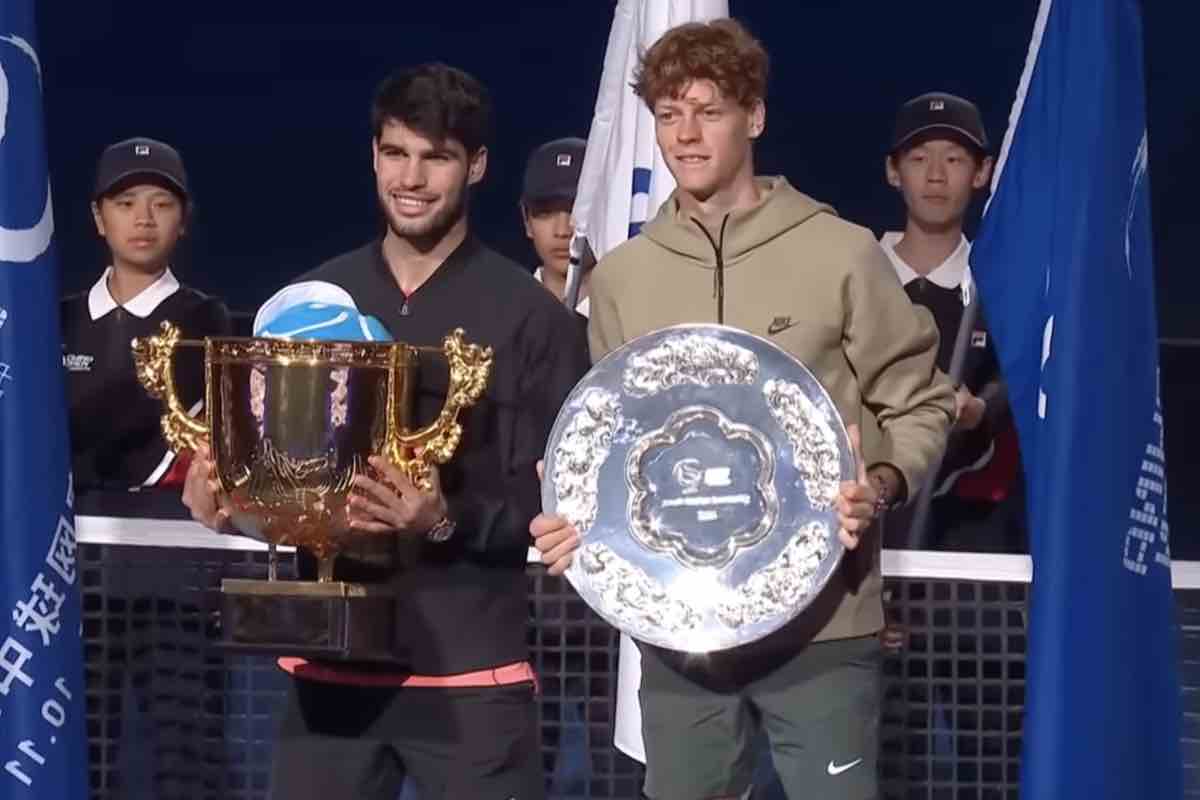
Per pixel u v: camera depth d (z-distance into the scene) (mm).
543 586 8961
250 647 7176
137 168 10883
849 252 7500
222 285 18844
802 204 7602
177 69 18875
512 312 7625
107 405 10523
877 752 7543
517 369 7629
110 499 9898
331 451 7188
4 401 6969
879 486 7309
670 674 7535
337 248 18953
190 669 9047
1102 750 7273
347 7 18953
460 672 7508
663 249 7641
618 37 9055
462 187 7602
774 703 7457
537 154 10984
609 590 7367
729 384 7355
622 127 9047
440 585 7531
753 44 7461
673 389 7395
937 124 10875
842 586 7430
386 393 7242
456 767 7500
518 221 18609
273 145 18953
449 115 7492
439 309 7633
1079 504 7305
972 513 10055
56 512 7035
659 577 7355
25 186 7016
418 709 7531
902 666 8797
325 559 7398
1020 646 8836
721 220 7578
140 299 10789
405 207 7562
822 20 18688
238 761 9047
